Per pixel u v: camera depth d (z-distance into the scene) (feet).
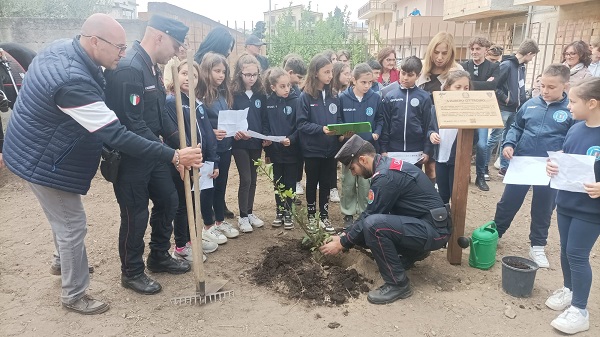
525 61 21.89
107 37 9.04
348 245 11.76
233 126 13.74
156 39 10.41
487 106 12.25
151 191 11.55
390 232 10.90
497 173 22.99
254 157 15.40
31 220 16.40
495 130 21.25
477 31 57.57
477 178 20.67
